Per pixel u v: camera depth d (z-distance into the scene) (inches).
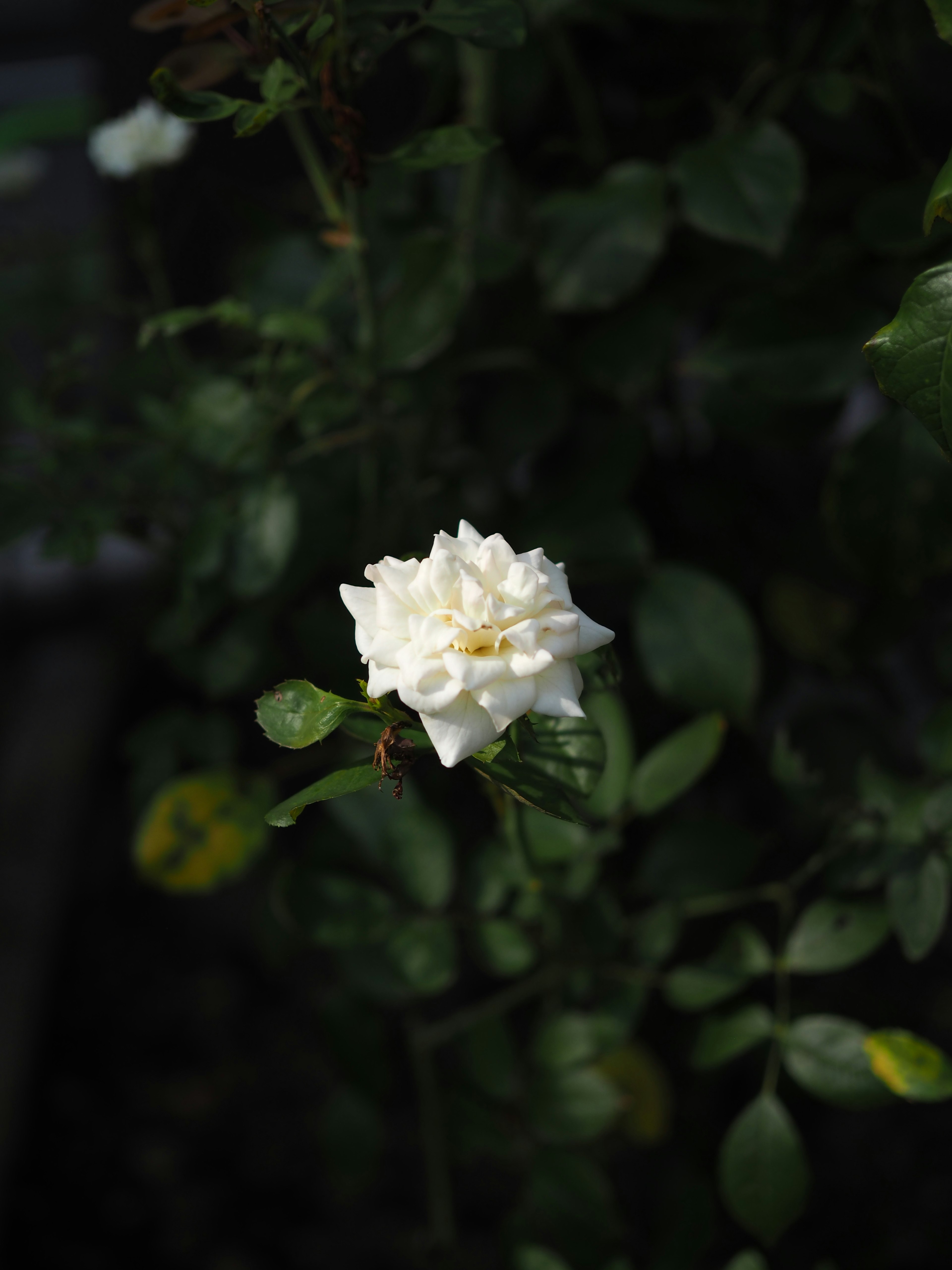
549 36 19.5
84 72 36.6
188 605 18.3
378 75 23.0
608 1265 17.7
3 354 24.2
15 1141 23.2
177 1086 26.2
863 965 23.7
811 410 19.2
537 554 13.8
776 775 18.1
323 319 18.2
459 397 21.5
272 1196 24.0
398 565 13.5
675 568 18.5
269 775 18.8
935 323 13.4
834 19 18.2
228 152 25.3
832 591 20.5
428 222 19.5
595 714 17.0
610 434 19.5
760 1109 16.4
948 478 17.2
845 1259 21.1
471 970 25.0
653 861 18.5
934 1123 22.5
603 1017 17.9
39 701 33.4
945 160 19.3
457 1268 22.0
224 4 15.6
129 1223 23.6
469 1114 18.8
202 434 18.5
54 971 27.6
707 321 22.2
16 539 19.0
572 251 18.0
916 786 17.1
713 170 17.1
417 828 17.9
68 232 34.9
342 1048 18.9
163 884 18.3
